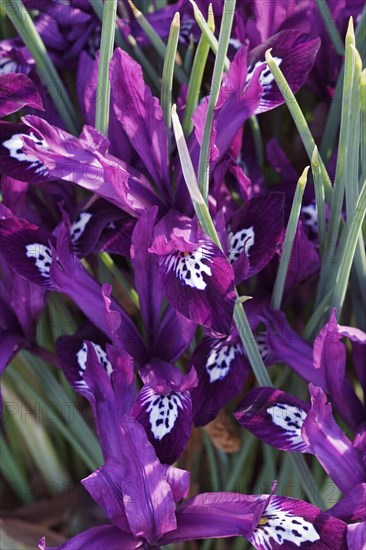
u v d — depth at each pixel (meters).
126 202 0.39
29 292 0.41
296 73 0.40
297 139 0.45
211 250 0.38
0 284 0.42
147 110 0.39
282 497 0.39
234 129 0.39
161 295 0.39
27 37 0.41
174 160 0.40
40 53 0.41
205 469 0.48
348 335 0.39
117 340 0.39
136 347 0.40
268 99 0.39
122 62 0.39
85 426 0.45
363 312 0.42
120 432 0.39
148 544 0.39
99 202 0.41
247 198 0.41
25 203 0.42
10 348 0.42
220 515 0.39
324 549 0.38
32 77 0.43
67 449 0.50
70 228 0.41
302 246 0.40
